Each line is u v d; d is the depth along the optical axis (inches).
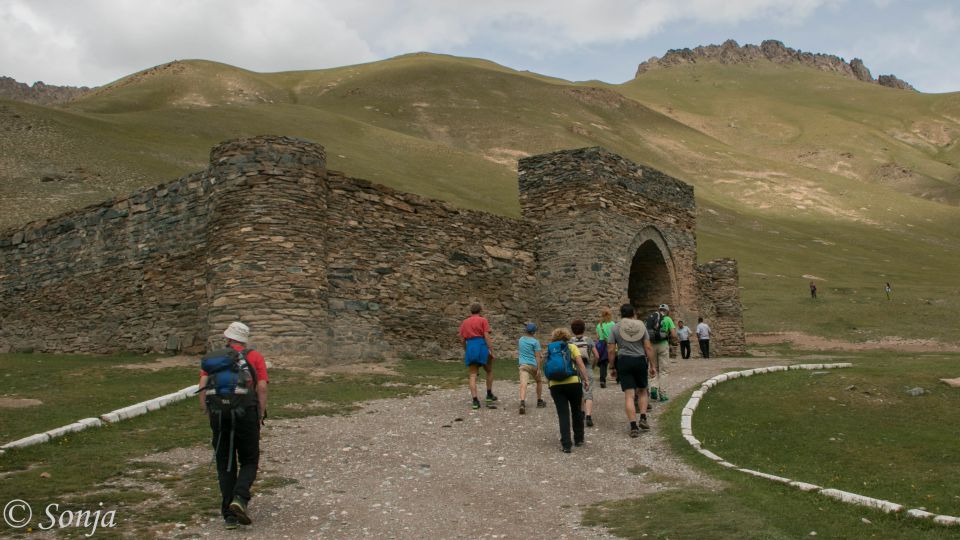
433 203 840.9
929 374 650.8
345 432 423.5
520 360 504.7
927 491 370.9
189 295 764.6
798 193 4845.0
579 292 895.1
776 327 1723.7
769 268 2674.7
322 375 616.7
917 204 4726.9
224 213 685.3
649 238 994.7
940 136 7800.2
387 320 768.3
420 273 812.0
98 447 365.4
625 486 339.3
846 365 768.9
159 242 810.2
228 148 699.4
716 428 489.7
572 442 420.2
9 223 1680.6
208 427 416.5
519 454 394.9
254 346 648.4
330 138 3590.1
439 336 818.8
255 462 275.6
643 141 5846.5
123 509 280.2
